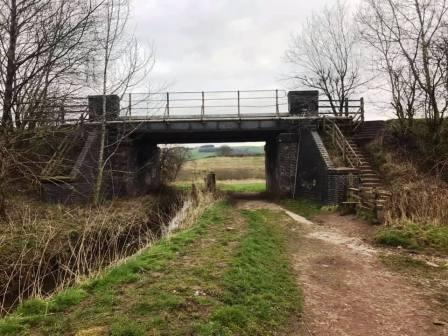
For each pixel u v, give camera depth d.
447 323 6.30
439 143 19.56
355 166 18.77
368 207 14.40
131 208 17.52
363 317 6.53
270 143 28.31
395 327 6.17
